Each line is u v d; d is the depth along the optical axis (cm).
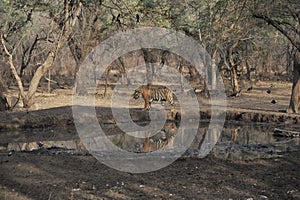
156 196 1020
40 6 2695
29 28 2992
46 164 1298
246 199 1010
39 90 3938
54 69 5650
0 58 3219
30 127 2072
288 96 3981
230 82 5122
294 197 1035
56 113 2294
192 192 1058
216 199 1005
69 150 1583
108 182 1128
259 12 2370
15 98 2973
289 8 2300
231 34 2839
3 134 1923
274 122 2511
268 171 1283
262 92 4300
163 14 2561
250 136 2031
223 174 1237
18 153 1470
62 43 2609
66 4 2556
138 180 1152
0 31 2492
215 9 2648
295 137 2020
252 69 5450
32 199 984
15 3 2597
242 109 2775
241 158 1494
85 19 3197
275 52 6253
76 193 1030
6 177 1155
